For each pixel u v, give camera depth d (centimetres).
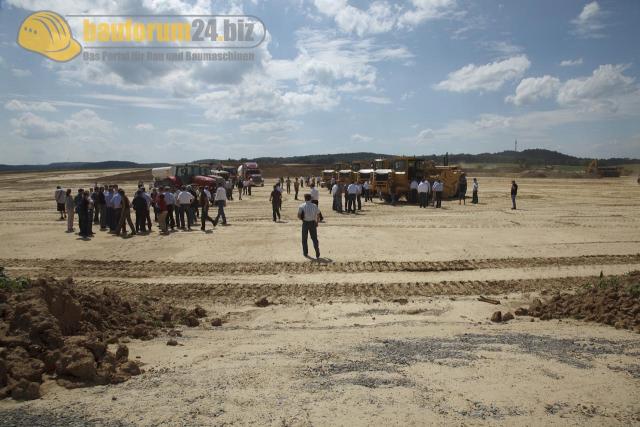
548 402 470
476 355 610
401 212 2725
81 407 459
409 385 509
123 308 831
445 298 1052
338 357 607
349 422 429
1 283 689
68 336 645
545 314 889
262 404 463
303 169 10656
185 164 3788
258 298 1062
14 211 2866
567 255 1481
